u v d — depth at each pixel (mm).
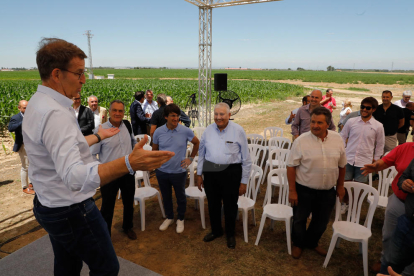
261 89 24766
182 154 3264
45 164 1163
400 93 27844
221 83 6832
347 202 3889
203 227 3547
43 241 2768
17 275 2285
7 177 5352
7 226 3584
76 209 1256
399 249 1983
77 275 1633
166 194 3432
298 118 4879
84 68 1225
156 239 3301
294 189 2803
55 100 1150
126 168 961
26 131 1129
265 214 3061
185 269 2752
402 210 2121
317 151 2596
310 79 58594
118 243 3213
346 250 3100
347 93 27094
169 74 84812
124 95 16188
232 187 2930
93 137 1585
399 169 2197
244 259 2906
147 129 6234
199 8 7496
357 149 3633
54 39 1171
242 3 6945
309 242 3037
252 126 11000
